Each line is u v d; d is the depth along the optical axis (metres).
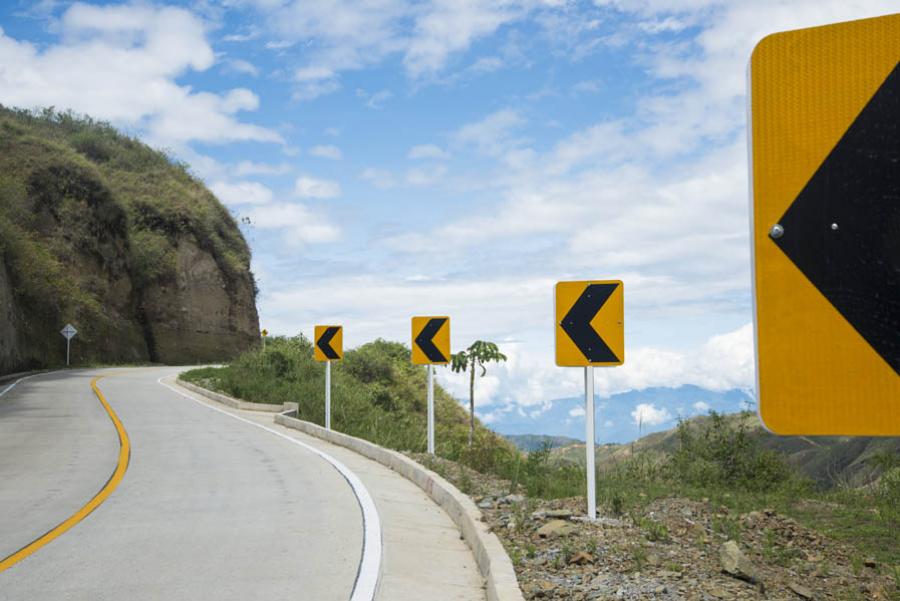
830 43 1.95
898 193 1.89
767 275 1.97
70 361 56.31
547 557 6.36
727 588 5.32
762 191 1.99
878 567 6.09
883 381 1.88
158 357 75.12
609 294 7.76
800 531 7.20
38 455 14.95
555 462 13.12
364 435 18.23
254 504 9.87
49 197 66.50
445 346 13.72
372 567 6.71
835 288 1.92
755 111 2.01
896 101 1.91
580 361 7.76
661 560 6.08
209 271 84.62
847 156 1.93
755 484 10.94
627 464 12.42
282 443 16.94
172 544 7.73
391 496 10.46
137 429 19.58
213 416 23.33
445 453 14.82
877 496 9.44
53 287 56.91
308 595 5.97
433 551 7.45
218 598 5.92
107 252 70.50
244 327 88.56
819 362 1.92
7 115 92.50
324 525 8.52
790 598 5.10
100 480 12.01
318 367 37.66
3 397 29.02
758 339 1.97
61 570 6.78
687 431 12.49
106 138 96.56
